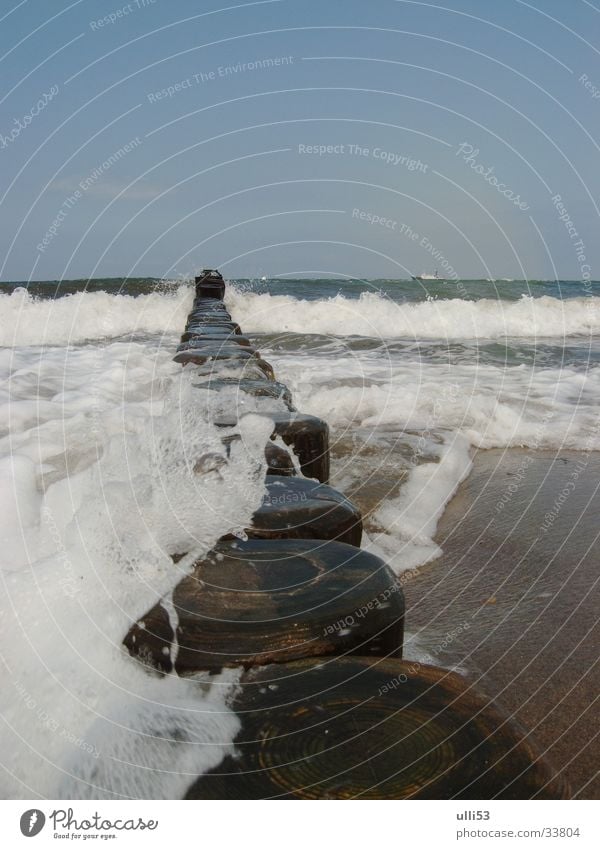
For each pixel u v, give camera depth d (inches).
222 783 41.2
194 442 98.0
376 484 147.1
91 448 143.4
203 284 483.2
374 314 455.5
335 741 43.1
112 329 446.0
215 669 51.3
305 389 233.8
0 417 171.2
